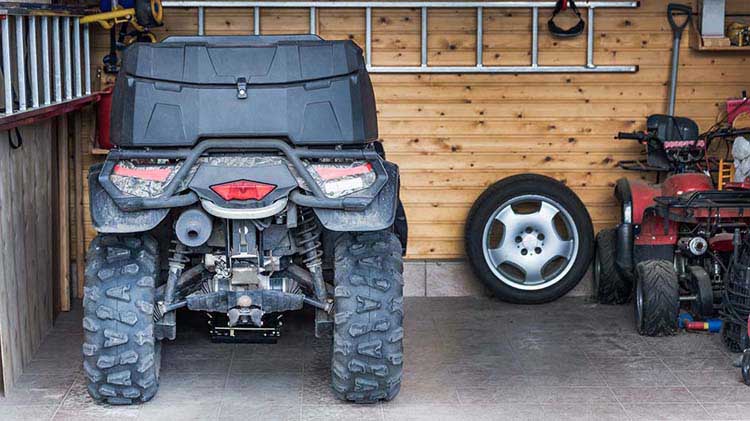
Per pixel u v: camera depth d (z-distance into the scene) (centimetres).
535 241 720
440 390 558
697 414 523
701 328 650
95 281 511
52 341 641
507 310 717
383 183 491
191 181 487
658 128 723
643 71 751
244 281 514
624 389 560
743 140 653
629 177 755
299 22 732
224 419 514
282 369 589
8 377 552
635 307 670
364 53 736
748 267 593
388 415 521
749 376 562
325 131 501
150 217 490
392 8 734
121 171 492
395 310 515
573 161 753
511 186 717
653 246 674
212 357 609
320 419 515
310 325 672
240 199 484
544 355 619
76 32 658
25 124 571
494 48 743
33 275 617
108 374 512
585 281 752
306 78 501
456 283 752
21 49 547
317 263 527
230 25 731
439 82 743
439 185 751
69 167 729
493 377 580
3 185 552
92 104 720
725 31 754
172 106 495
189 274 532
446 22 738
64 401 539
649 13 746
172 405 532
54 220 689
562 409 530
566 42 745
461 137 749
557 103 750
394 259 524
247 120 496
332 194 490
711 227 620
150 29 732
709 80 752
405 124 746
